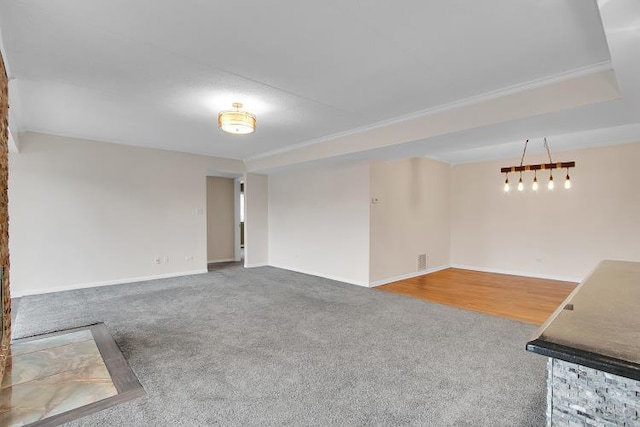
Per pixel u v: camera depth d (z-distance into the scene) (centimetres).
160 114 389
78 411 202
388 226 579
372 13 196
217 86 306
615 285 165
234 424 190
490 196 677
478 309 415
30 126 445
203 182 650
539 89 294
